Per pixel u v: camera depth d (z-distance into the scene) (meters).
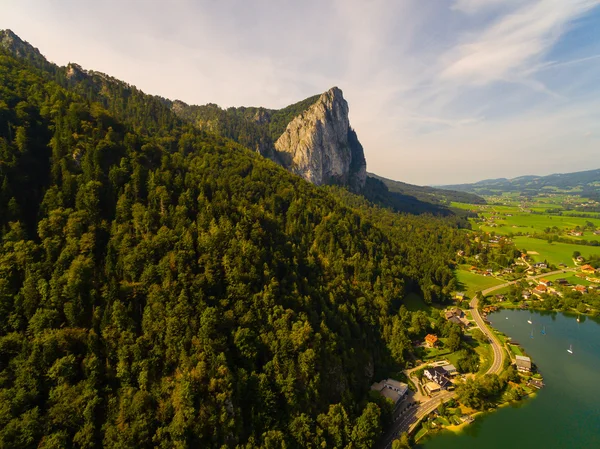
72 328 77.50
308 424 80.56
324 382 90.19
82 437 65.25
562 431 92.94
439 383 110.00
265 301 95.81
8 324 75.25
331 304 118.62
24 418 64.31
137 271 89.12
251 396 80.19
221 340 83.12
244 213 122.31
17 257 82.31
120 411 69.75
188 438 69.31
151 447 67.44
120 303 81.00
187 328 81.19
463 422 94.94
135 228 99.06
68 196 100.00
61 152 109.75
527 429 93.56
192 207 115.56
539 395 107.69
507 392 107.44
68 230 90.88
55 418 66.12
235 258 100.38
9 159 99.75
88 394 69.69
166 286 86.38
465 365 118.94
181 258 92.00
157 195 110.44
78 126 121.56
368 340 121.62
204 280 91.62
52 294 78.94
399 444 83.44
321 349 93.81
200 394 73.94
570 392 109.44
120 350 75.94
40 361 71.25
